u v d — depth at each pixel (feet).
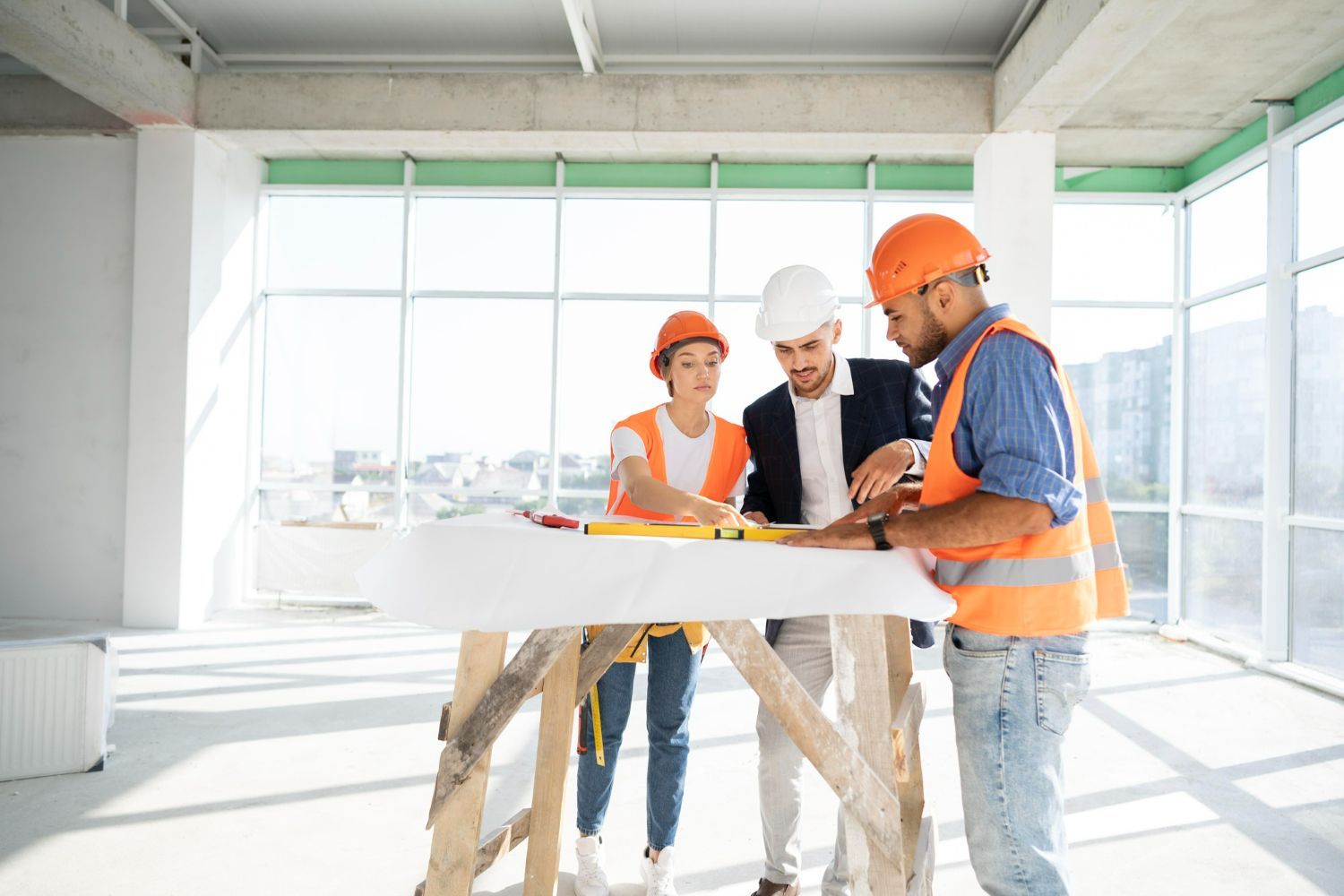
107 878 7.54
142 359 19.26
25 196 20.04
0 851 8.03
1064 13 14.21
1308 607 16.21
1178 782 10.34
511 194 22.21
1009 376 4.15
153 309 19.27
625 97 18.10
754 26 17.38
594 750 7.18
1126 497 21.39
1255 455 18.04
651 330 22.22
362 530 21.79
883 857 4.19
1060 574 4.27
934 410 6.73
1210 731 12.41
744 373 21.94
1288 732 12.39
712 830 8.82
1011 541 4.31
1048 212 17.62
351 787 9.80
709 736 11.91
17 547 19.95
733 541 4.12
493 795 9.73
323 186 22.47
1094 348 21.50
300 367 22.70
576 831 8.79
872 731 4.26
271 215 22.76
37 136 19.99
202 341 19.76
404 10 17.40
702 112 18.03
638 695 14.47
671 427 6.82
